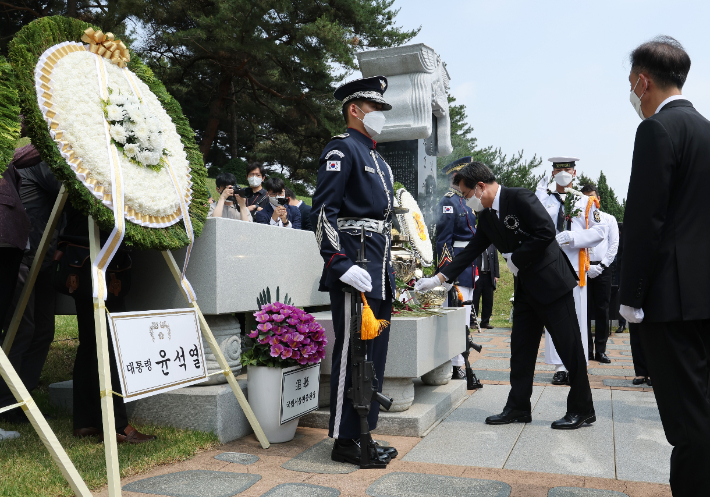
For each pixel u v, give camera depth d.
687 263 2.34
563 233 6.14
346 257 3.32
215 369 3.96
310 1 22.34
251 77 24.11
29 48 3.09
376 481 3.09
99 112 3.24
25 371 4.37
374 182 3.55
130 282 3.68
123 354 2.96
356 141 3.59
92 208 2.99
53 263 3.58
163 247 3.39
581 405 4.34
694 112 2.49
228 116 28.48
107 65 3.48
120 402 3.54
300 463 3.38
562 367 6.05
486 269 11.11
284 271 4.71
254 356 3.81
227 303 3.95
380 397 3.35
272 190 7.46
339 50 21.50
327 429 4.21
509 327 11.62
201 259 3.88
